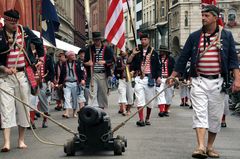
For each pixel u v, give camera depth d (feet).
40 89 41.14
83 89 53.01
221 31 25.48
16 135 36.47
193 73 25.72
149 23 286.87
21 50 29.43
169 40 238.68
